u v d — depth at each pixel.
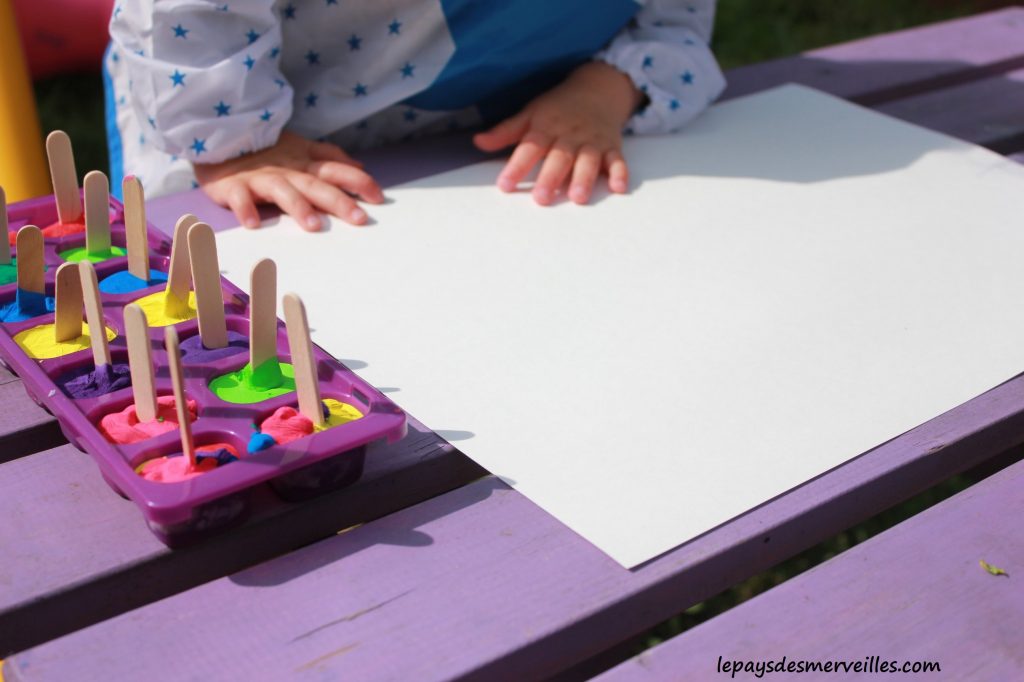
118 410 0.59
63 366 0.62
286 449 0.54
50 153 0.79
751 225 0.94
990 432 0.68
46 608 0.53
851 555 0.56
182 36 0.92
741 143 1.12
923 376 0.72
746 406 0.68
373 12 1.04
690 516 0.58
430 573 0.54
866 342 0.76
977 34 1.47
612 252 0.89
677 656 0.50
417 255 0.87
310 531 0.59
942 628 0.52
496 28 1.05
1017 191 1.02
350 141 1.16
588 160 1.01
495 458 0.62
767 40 2.49
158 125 0.95
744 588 1.19
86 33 2.06
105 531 0.56
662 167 1.06
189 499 0.50
